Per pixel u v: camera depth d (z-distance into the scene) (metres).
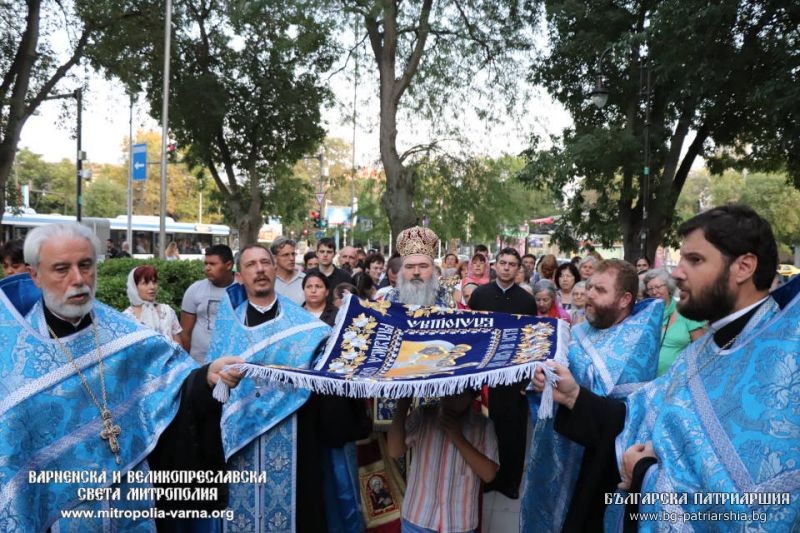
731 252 2.22
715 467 2.10
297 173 64.12
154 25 22.05
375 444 4.58
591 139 17.70
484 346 3.43
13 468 2.55
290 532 3.88
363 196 24.16
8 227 31.78
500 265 6.84
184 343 6.38
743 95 15.97
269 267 4.14
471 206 21.19
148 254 39.50
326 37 19.52
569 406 2.88
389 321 3.81
